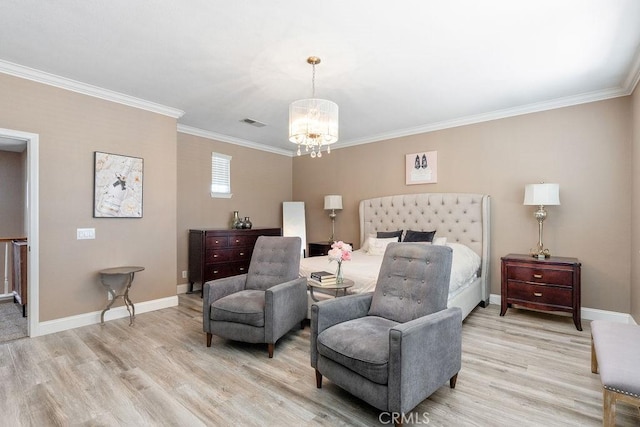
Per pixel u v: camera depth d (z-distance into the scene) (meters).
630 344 1.86
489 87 3.54
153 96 3.83
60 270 3.34
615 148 3.60
